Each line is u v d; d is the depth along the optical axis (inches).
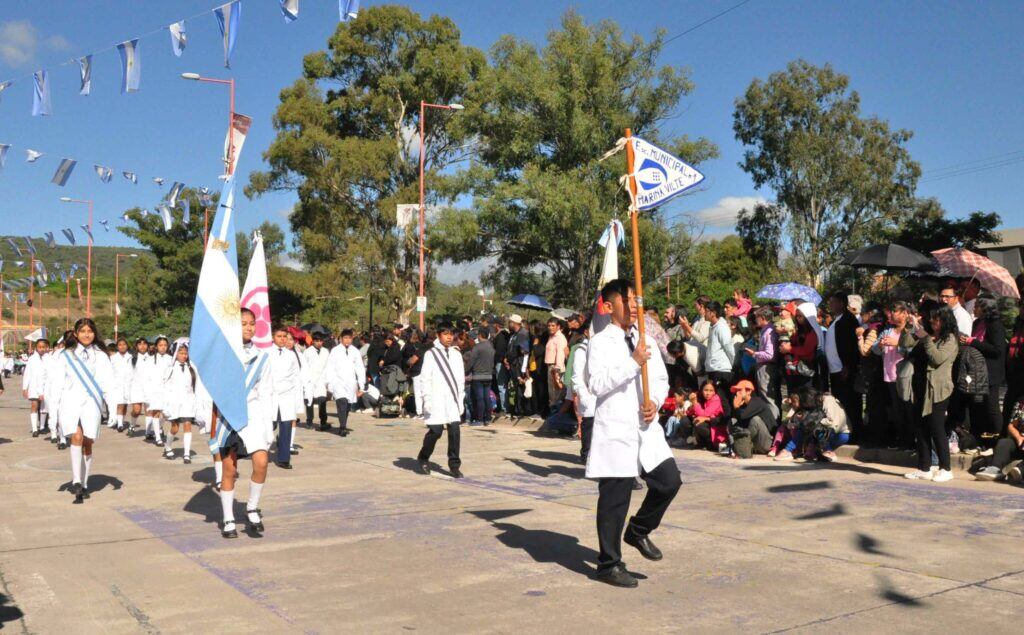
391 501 321.4
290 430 417.7
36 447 530.9
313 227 1978.3
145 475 397.7
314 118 1903.3
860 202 2027.6
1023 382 364.8
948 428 389.4
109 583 211.0
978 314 367.9
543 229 1572.3
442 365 384.2
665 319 512.4
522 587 204.8
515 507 306.2
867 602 189.3
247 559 234.5
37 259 1087.0
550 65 1617.9
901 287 452.4
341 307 2214.6
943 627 172.1
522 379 609.9
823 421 407.2
